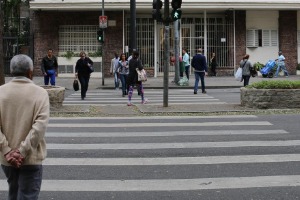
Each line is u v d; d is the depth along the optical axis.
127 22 28.36
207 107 13.37
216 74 28.61
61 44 28.16
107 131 9.84
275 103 12.97
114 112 12.67
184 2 26.83
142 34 28.50
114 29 27.98
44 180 6.14
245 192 5.62
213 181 6.09
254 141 8.73
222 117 11.78
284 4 27.78
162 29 28.56
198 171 6.61
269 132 9.63
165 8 13.39
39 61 27.94
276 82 13.16
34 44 27.97
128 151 7.93
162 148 8.15
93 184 5.97
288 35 29.17
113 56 28.09
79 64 16.33
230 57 28.75
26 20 28.27
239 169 6.72
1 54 13.85
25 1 29.11
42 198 5.40
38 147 4.01
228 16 28.48
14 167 3.92
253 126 10.36
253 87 13.36
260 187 5.82
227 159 7.32
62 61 27.70
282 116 11.80
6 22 28.42
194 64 18.69
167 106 13.57
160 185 5.93
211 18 28.84
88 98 17.12
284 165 6.95
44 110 3.93
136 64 14.45
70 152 7.85
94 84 23.48
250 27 28.84
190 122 10.98
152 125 10.55
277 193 5.57
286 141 8.72
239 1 27.30
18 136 3.88
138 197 5.44
